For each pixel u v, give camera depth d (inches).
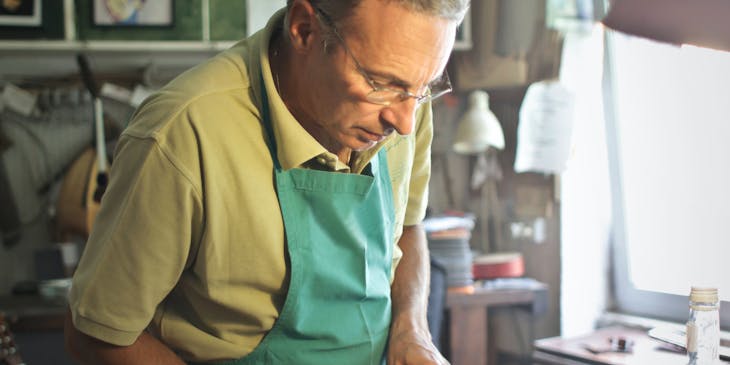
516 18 114.2
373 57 39.2
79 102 128.5
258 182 44.6
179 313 48.0
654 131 103.0
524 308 113.7
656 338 59.6
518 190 119.4
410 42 38.7
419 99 41.8
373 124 42.1
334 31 40.0
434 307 101.3
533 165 109.9
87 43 115.3
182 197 41.8
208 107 43.4
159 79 129.0
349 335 50.0
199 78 44.9
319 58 41.9
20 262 129.0
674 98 99.3
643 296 108.4
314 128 47.0
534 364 111.8
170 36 116.7
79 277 43.8
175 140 42.0
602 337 91.5
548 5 104.7
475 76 122.0
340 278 48.4
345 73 40.4
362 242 49.4
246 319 46.9
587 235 112.8
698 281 98.8
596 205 113.0
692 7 42.4
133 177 42.1
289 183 46.0
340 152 48.8
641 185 106.4
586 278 112.7
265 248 45.1
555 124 107.4
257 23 118.1
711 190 95.7
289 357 48.3
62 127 128.6
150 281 42.7
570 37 107.3
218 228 43.6
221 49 118.0
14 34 115.0
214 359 47.9
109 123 126.6
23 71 127.9
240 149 44.0
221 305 46.2
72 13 115.7
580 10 105.7
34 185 128.7
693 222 98.9
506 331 125.0
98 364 44.7
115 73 127.4
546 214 114.2
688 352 53.9
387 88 40.4
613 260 113.6
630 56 105.0
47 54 123.7
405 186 54.8
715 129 94.1
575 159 111.3
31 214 128.8
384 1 38.4
